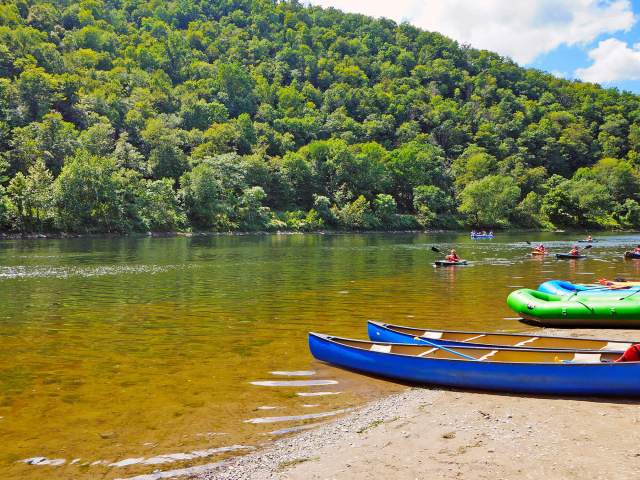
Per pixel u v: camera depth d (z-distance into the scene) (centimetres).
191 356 1273
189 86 15662
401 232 10719
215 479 679
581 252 5075
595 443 767
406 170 12662
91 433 825
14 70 11406
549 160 16038
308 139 14875
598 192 12325
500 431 823
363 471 694
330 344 1189
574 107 19950
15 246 5325
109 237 7250
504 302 2066
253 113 16188
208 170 9088
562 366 962
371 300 2108
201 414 905
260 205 10031
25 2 15650
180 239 7175
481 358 1127
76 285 2556
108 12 19150
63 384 1060
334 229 10394
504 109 18612
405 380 1084
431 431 830
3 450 763
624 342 1151
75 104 11181
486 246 6031
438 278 2858
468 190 11625
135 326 1617
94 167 7394
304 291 2361
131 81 14312
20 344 1391
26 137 8300
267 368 1178
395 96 18500
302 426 859
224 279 2803
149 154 10925
